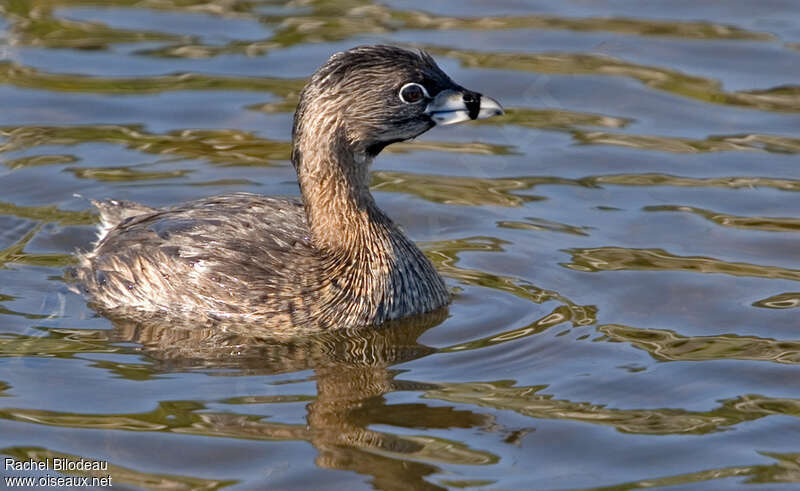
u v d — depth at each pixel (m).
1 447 10.91
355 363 12.55
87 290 14.20
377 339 13.15
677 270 14.39
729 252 14.86
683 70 19.67
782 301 13.66
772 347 12.70
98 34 20.88
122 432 11.16
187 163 17.23
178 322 13.56
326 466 10.59
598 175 16.94
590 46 20.34
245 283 13.45
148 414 11.47
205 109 18.67
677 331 13.09
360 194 13.61
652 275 14.29
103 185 16.56
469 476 10.43
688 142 17.80
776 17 21.30
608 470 10.56
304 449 10.86
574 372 12.23
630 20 21.30
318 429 11.18
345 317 13.41
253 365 12.53
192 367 12.48
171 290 13.64
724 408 11.54
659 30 20.89
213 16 21.62
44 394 11.82
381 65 13.33
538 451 10.83
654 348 12.70
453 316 13.55
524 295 13.92
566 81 19.30
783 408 11.53
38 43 20.50
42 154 17.30
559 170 17.09
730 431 11.14
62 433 11.14
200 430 11.18
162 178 16.80
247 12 21.77
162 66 19.86
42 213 15.91
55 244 15.24
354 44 20.34
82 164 17.11
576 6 21.88
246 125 18.33
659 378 12.08
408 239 13.84
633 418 11.38
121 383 12.06
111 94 19.00
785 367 12.27
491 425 11.23
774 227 15.45
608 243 15.11
